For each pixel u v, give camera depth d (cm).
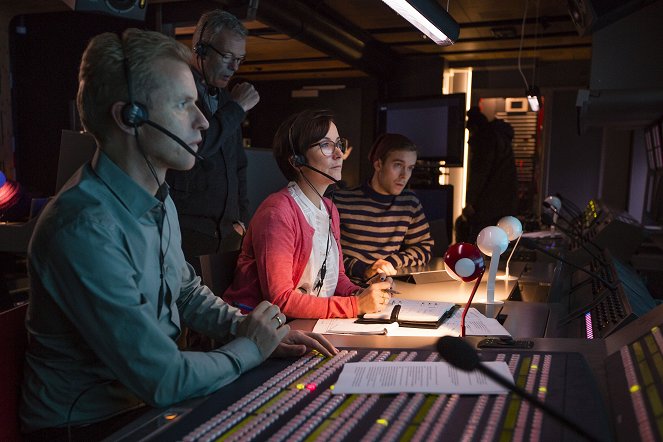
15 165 468
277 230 183
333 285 210
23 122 466
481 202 532
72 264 103
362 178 863
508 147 526
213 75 250
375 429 81
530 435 78
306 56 725
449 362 79
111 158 116
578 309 180
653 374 91
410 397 94
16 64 461
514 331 150
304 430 81
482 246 190
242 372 109
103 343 103
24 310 117
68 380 112
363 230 282
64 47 449
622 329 125
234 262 203
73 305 104
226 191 274
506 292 206
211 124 252
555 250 323
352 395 95
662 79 406
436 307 172
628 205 795
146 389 100
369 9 539
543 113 813
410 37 650
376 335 141
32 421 112
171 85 112
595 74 418
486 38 652
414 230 296
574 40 652
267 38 615
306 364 114
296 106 890
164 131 110
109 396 115
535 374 103
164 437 82
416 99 536
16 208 283
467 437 78
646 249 414
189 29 538
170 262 129
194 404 96
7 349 110
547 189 824
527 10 539
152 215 120
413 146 281
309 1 514
